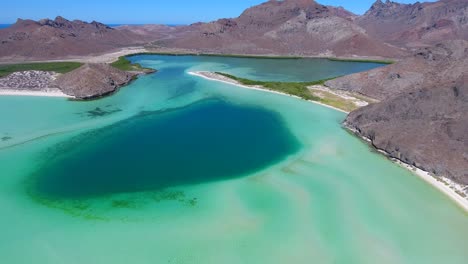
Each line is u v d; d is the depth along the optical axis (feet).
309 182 145.59
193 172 153.58
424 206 128.77
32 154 169.99
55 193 135.74
